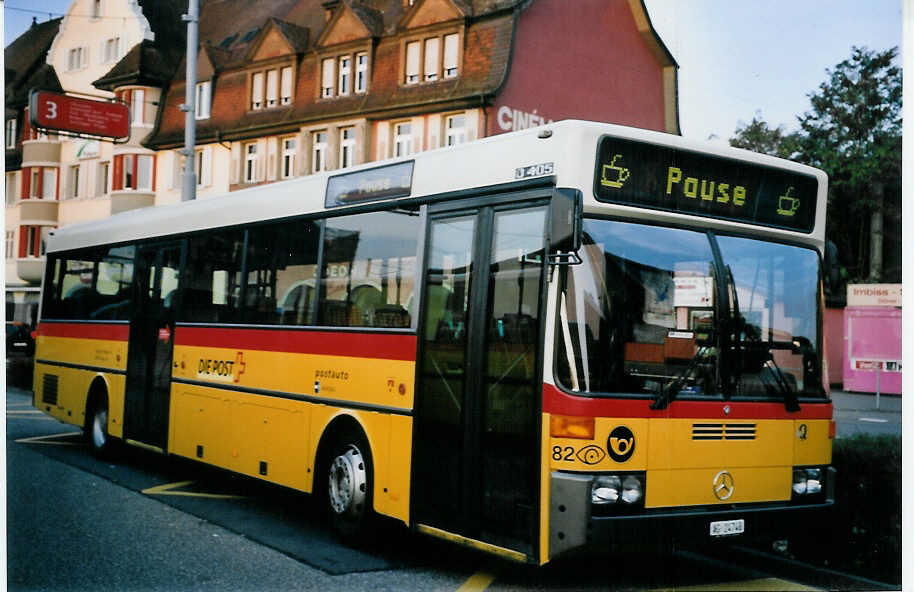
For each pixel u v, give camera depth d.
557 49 32.66
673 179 7.14
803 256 7.69
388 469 8.01
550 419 6.63
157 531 8.77
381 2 35.88
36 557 7.81
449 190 7.83
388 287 8.32
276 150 37.53
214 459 10.45
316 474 8.84
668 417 6.75
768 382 7.25
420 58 33.31
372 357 8.32
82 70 42.25
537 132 7.14
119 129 23.75
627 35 34.66
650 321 6.86
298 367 9.23
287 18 39.69
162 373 11.62
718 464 6.92
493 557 8.29
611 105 34.12
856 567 7.80
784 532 7.10
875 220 37.94
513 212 7.19
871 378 30.06
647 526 6.54
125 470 12.17
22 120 43.81
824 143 36.84
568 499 6.46
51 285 15.09
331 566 7.70
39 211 43.41
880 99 36.09
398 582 7.33
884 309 29.88
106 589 6.95
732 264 7.28
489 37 31.80
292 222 9.73
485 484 7.09
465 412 7.31
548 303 6.72
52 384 14.55
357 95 35.12
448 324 7.60
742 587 7.41
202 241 11.19
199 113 40.19
